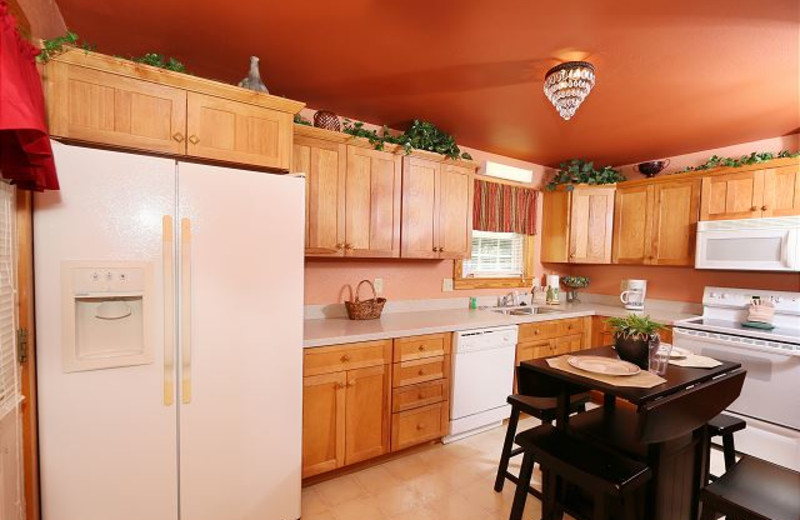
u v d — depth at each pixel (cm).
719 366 182
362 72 213
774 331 271
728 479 145
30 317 133
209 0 154
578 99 198
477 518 199
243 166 191
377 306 284
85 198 139
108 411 145
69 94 150
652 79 212
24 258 130
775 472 150
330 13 161
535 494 203
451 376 270
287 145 195
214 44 187
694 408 150
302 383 193
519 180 386
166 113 167
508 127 295
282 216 179
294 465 188
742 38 171
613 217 379
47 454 137
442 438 273
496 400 294
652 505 156
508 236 398
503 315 321
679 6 151
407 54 194
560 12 157
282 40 183
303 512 201
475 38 178
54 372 137
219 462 168
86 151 139
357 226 257
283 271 180
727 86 218
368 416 234
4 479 117
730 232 297
